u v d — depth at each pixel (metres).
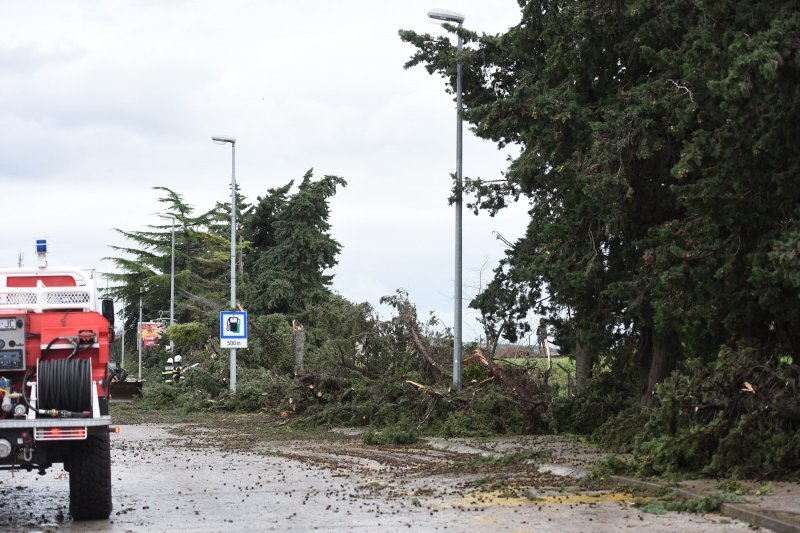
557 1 23.17
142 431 28.25
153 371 63.31
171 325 61.00
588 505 12.53
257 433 27.09
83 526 11.45
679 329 18.27
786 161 15.32
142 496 14.12
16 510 12.95
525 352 28.06
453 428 24.14
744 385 14.98
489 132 23.27
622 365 23.03
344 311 30.42
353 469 17.72
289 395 31.14
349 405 28.61
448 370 28.47
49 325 12.20
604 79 22.28
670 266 17.56
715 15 15.54
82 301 14.26
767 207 15.82
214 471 17.61
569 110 21.25
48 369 11.71
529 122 22.48
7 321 11.98
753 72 14.12
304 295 63.22
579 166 20.25
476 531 10.60
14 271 14.44
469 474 16.53
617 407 23.03
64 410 11.66
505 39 25.83
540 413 24.27
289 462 19.22
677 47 20.34
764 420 14.79
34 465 11.80
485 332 27.64
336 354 30.08
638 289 20.36
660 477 14.88
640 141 19.52
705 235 17.20
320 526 11.12
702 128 17.58
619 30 21.19
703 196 16.17
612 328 22.73
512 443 21.89
